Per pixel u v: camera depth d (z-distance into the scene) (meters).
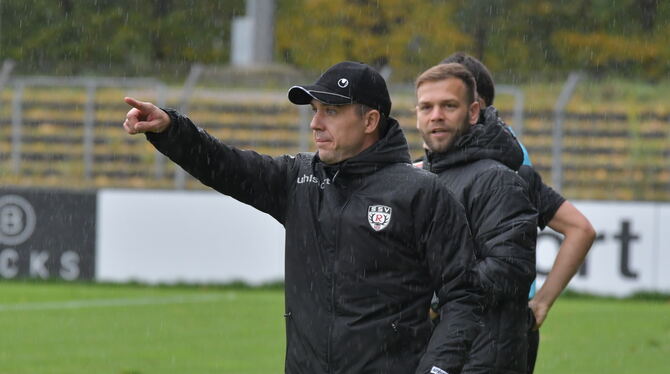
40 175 68.44
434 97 16.08
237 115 69.25
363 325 13.30
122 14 99.06
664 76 94.31
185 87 69.06
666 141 65.44
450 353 13.08
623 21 96.25
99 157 68.94
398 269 13.40
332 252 13.50
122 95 69.56
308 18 95.88
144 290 53.06
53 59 99.44
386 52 94.38
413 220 13.34
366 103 13.52
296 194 13.94
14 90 68.31
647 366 32.81
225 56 99.50
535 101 65.81
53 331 39.19
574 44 95.62
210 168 13.73
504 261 14.93
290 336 13.90
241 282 55.47
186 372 30.97
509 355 14.95
